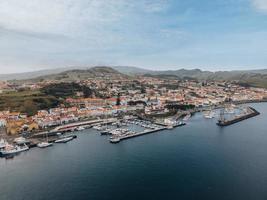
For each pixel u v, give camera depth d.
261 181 153.75
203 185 149.88
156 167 178.88
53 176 165.50
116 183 153.88
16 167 183.50
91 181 157.25
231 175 162.88
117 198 136.38
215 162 186.75
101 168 178.25
